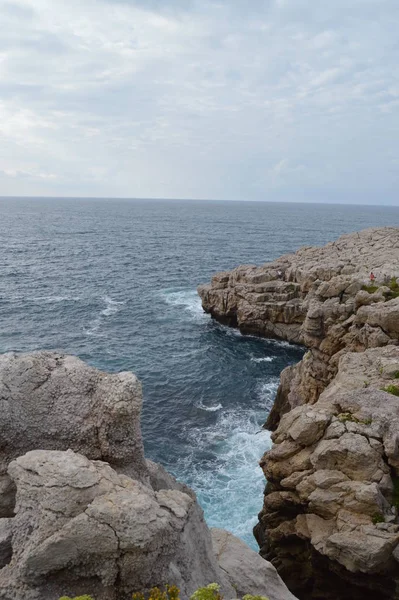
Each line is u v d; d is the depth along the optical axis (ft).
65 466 23.97
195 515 29.48
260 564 35.60
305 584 64.39
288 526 65.57
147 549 22.16
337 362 109.60
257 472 100.83
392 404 66.80
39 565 21.79
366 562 52.39
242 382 151.23
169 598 22.72
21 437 27.81
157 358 168.14
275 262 222.07
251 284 200.13
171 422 123.95
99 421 28.27
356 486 57.88
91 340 183.32
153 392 141.49
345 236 245.24
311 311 118.52
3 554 23.84
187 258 390.01
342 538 54.34
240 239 540.93
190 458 106.83
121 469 28.22
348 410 68.23
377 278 127.65
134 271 326.65
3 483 26.78
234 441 114.83
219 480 97.96
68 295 251.60
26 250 411.75
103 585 22.38
